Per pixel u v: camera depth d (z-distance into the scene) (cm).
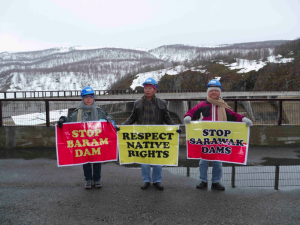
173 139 445
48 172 526
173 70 17362
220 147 439
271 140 759
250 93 7919
